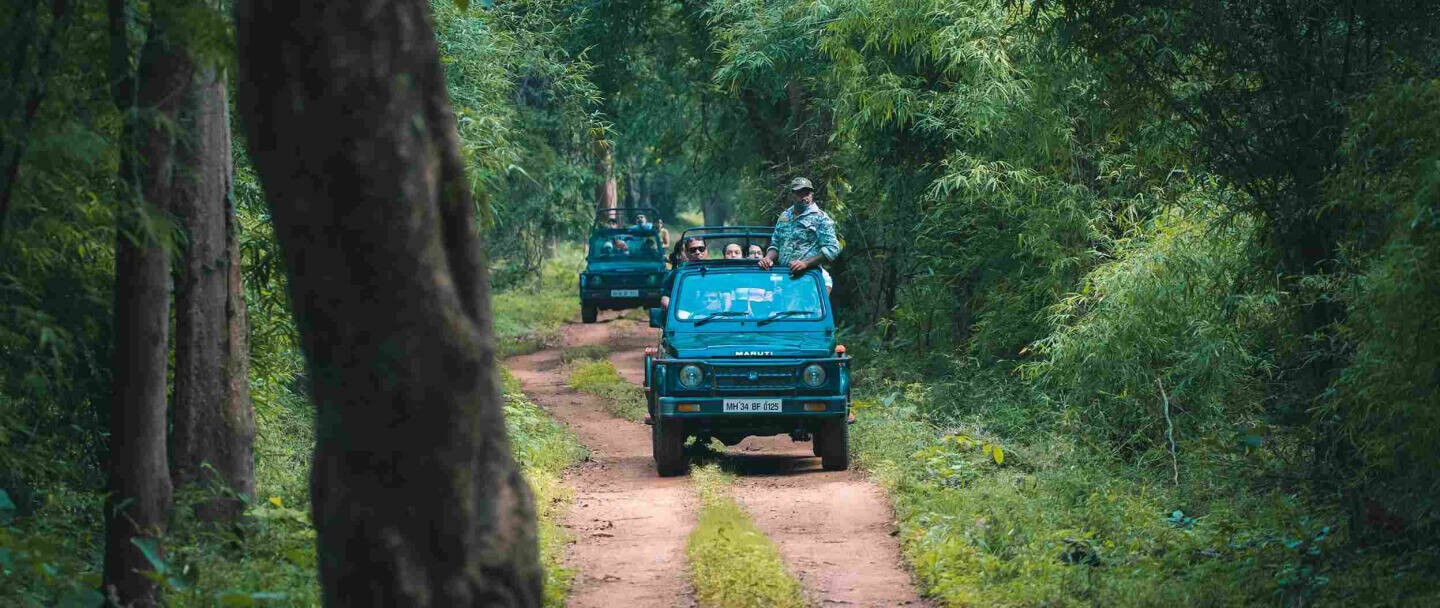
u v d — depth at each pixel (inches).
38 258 246.4
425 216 162.7
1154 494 377.1
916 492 382.3
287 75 159.0
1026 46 519.2
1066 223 510.3
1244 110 340.2
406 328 161.0
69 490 295.3
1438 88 255.0
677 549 325.4
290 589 251.4
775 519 365.7
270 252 354.3
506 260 1448.1
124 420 221.1
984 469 420.2
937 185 608.7
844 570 305.6
